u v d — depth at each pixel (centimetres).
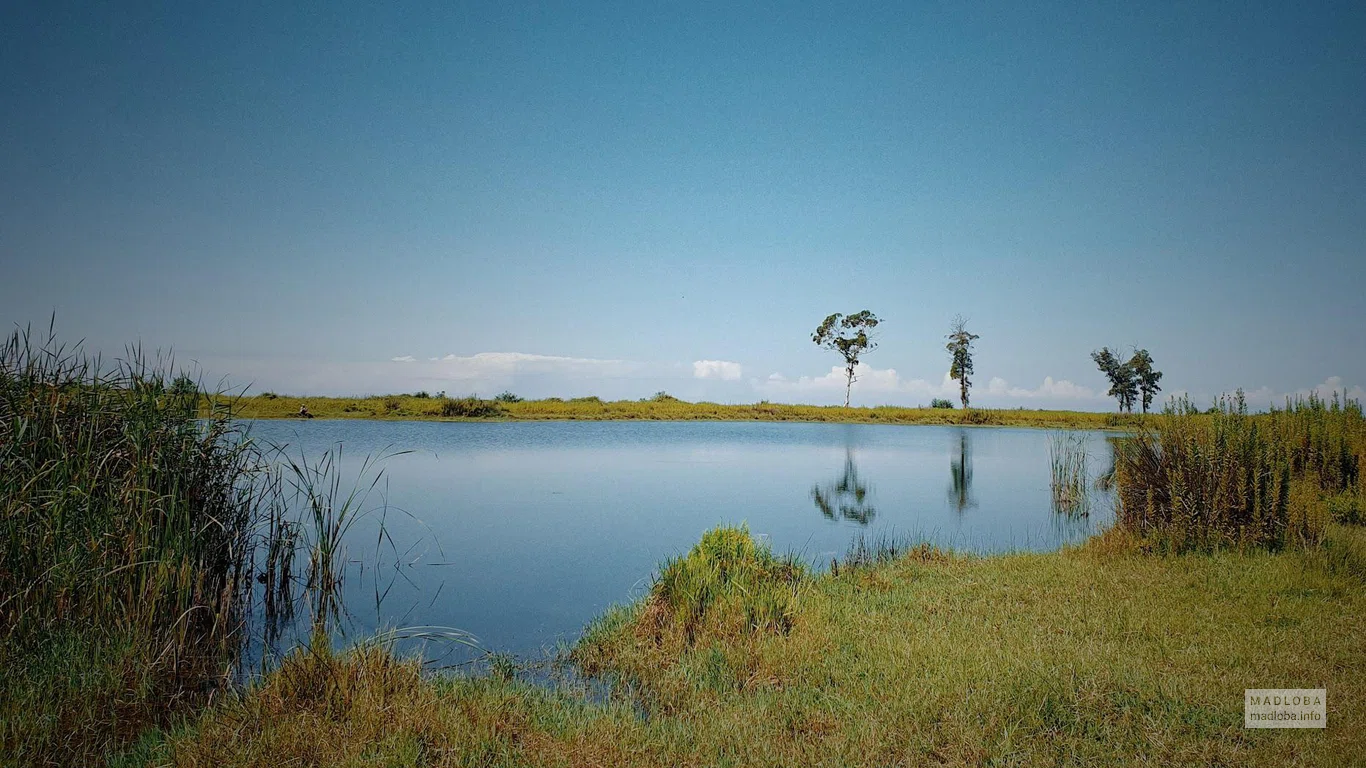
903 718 470
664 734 465
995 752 420
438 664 636
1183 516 910
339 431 2928
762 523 1297
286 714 467
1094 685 488
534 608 806
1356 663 525
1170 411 1006
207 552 757
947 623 660
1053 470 1777
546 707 514
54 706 498
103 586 638
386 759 412
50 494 640
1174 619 626
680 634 655
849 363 6022
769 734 462
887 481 1877
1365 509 1023
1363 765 390
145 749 457
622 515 1353
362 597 851
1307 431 1214
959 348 5672
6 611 596
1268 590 706
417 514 1348
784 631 652
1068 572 822
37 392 688
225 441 820
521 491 1627
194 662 627
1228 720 443
